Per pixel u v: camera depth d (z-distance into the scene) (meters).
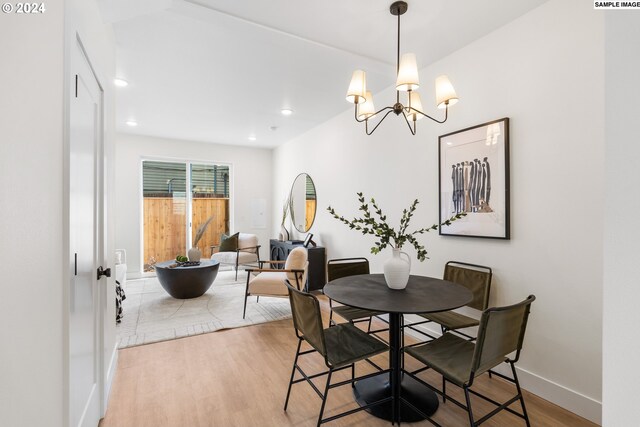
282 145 5.98
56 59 0.99
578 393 1.76
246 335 2.93
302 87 3.24
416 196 2.89
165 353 2.54
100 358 1.73
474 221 2.32
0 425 0.67
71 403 1.17
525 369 2.02
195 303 3.91
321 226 4.57
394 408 1.73
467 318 2.15
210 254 5.99
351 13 2.02
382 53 2.53
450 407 1.84
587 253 1.73
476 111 2.33
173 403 1.88
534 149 1.96
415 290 1.91
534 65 1.96
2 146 0.68
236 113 4.09
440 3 1.92
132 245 5.27
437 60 2.64
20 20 0.76
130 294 4.31
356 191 3.78
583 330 1.75
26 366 0.79
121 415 1.76
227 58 2.64
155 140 5.44
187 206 5.80
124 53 2.56
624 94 0.62
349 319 2.22
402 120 3.05
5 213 0.69
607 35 0.65
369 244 3.57
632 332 0.60
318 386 2.06
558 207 1.85
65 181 1.07
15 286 0.74
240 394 1.97
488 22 2.11
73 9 1.15
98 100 1.68
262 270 3.42
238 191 6.15
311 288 4.31
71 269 1.17
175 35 2.30
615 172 0.63
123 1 1.67
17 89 0.75
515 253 2.08
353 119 3.83
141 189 5.43
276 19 2.08
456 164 2.47
